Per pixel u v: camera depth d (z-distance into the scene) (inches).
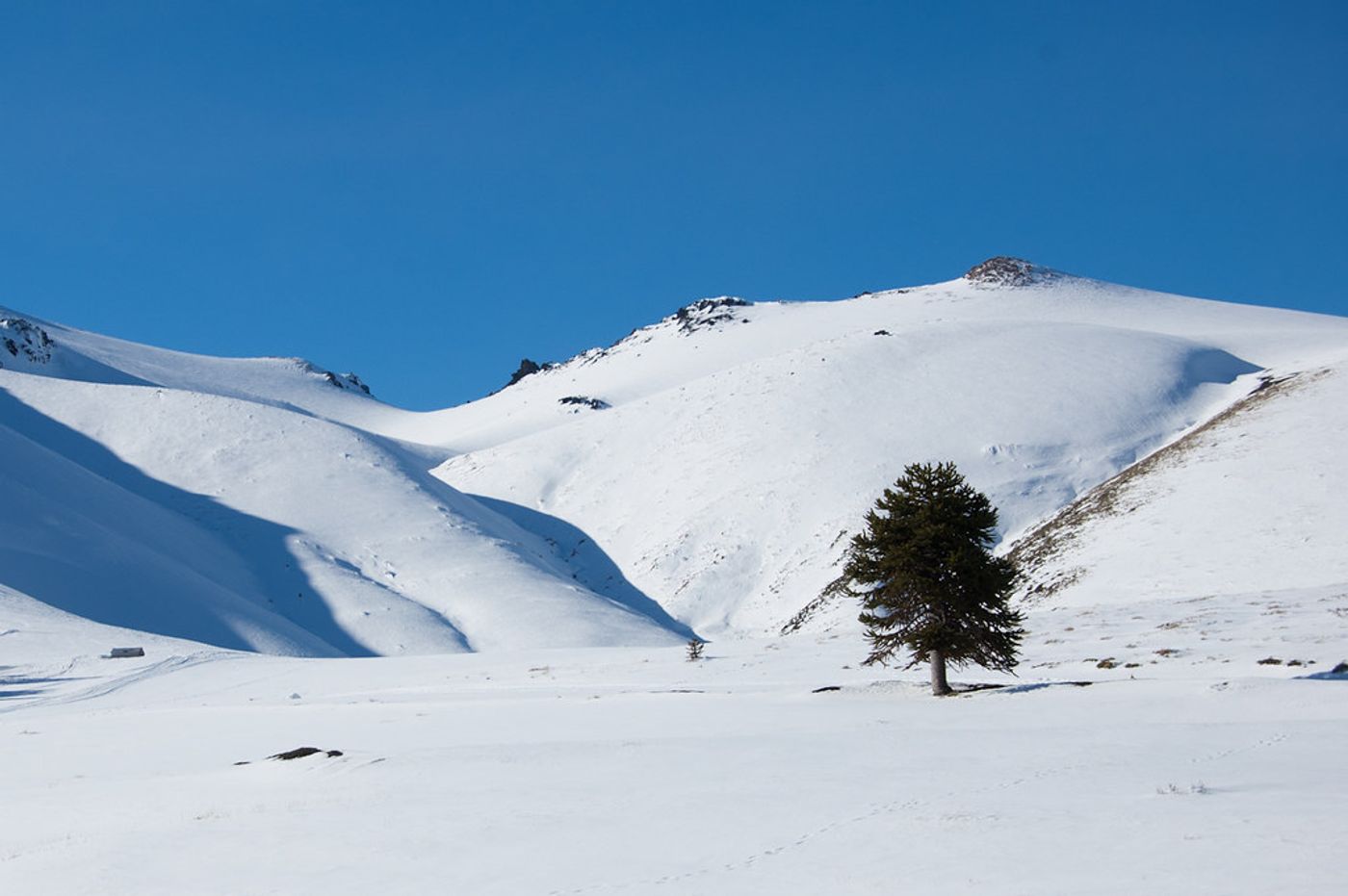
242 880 626.2
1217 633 1663.4
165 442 5187.0
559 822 716.7
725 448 5610.2
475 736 1197.7
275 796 889.5
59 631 2775.6
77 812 902.4
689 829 672.4
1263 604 1967.3
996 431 4990.2
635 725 1217.4
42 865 688.4
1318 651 1389.0
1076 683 1293.1
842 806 703.7
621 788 821.9
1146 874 489.4
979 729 1029.8
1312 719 951.6
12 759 1283.2
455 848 665.6
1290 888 447.2
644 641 3823.8
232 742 1296.8
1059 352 5959.6
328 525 4626.0
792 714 1226.6
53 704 1980.8
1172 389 5324.8
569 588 4379.9
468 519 4931.1
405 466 5364.2
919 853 569.9
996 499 4276.6
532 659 2249.0
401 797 839.1
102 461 5002.5
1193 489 3110.2
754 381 6407.5
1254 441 3353.8
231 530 4515.3
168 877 642.8
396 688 1911.9
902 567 1385.3
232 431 5300.2
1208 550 2635.3
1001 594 1384.1
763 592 4315.9
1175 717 1022.4
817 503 4778.5
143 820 837.2
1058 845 556.1
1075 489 4333.2
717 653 2150.6
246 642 3380.9
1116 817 605.0
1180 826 570.9
